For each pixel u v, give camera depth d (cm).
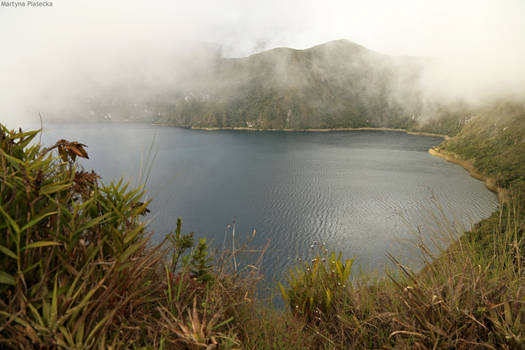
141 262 132
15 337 91
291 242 8031
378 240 7631
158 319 139
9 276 93
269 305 185
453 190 10950
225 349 129
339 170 16012
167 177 13900
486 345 122
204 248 175
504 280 139
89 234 124
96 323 110
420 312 142
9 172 107
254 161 18588
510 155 12950
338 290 204
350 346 162
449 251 150
